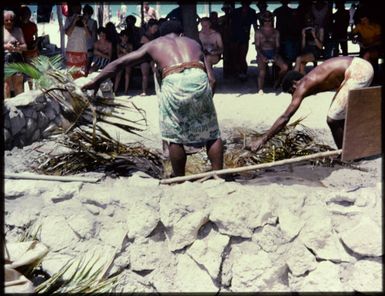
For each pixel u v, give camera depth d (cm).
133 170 521
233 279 414
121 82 1069
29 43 914
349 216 420
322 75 500
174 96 466
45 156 540
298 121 575
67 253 425
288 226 417
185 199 426
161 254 424
